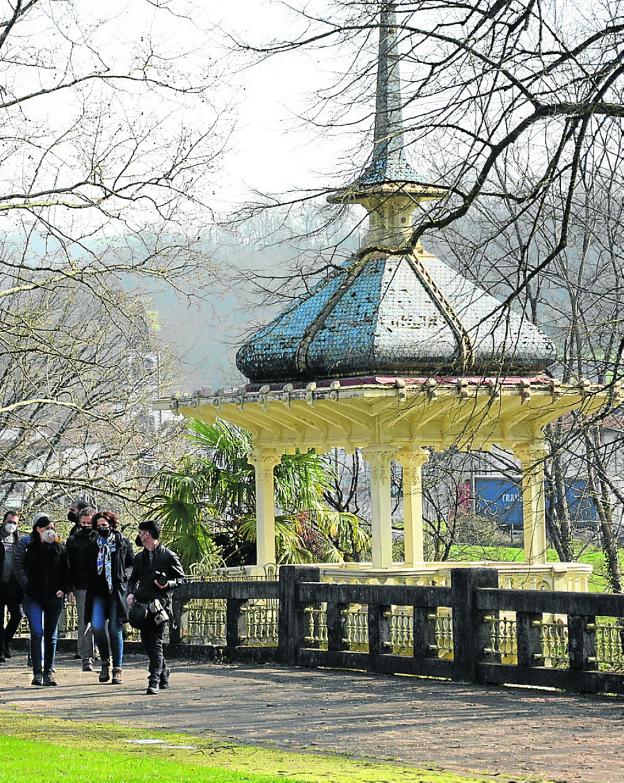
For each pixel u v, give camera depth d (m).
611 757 10.76
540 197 15.36
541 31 14.07
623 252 26.17
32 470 37.97
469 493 34.75
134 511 27.59
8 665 19.98
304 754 10.96
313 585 17.81
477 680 15.66
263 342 20.83
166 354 37.50
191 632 19.42
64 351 31.20
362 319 19.81
